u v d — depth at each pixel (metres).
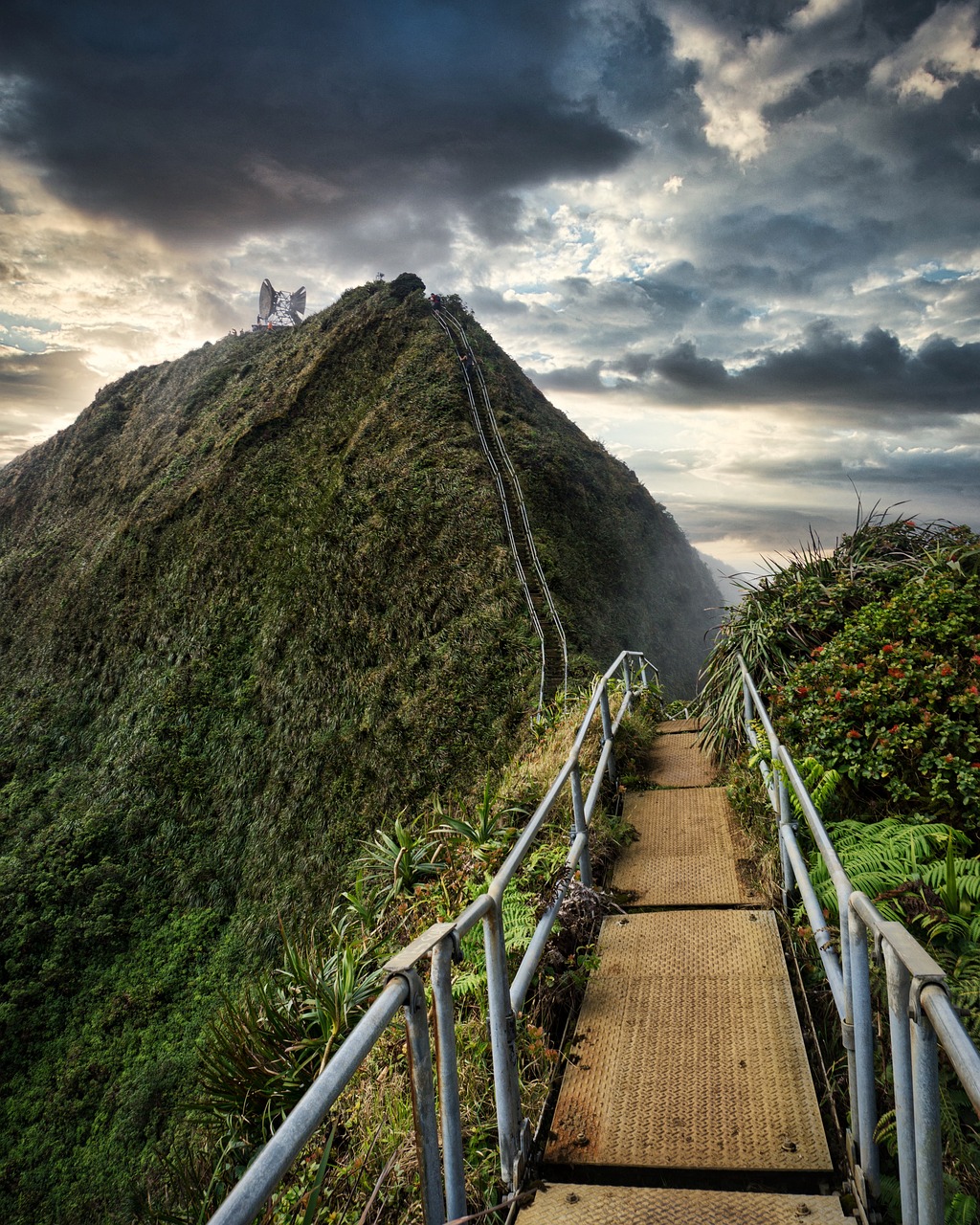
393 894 6.00
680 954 4.23
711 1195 2.62
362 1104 3.48
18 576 50.09
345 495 35.62
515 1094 2.86
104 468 57.31
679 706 11.70
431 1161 2.01
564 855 5.06
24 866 25.58
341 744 25.25
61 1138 17.72
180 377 61.69
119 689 35.09
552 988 4.02
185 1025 19.94
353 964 4.37
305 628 30.66
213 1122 4.12
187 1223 3.58
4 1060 19.98
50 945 22.98
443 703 23.94
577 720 8.66
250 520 38.06
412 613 28.56
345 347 48.47
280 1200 3.24
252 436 43.59
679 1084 3.26
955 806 4.61
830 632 7.29
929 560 7.20
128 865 25.53
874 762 5.02
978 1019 3.10
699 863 5.40
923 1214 1.78
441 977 2.26
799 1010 3.69
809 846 4.93
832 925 4.06
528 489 35.38
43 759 33.78
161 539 40.31
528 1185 2.79
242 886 23.58
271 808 25.09
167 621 36.06
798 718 5.75
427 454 35.94
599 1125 3.09
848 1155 2.74
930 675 5.27
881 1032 3.10
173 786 27.86
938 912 3.67
